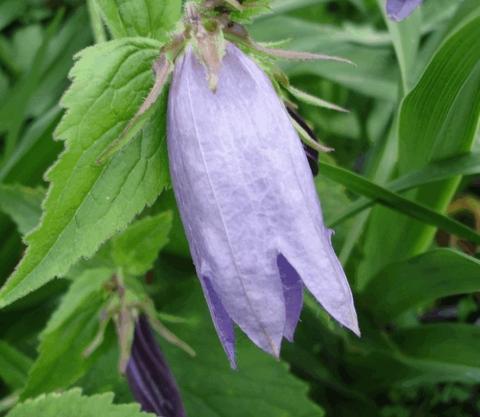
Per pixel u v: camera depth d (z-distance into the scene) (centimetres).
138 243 26
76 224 16
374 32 38
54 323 24
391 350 28
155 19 19
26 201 29
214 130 15
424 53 30
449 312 32
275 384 28
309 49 34
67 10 42
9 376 29
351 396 31
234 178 15
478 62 22
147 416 22
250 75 16
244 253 15
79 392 22
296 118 17
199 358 29
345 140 38
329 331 31
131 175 17
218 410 28
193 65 16
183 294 30
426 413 31
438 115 24
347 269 29
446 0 34
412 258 25
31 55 40
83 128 16
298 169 15
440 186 26
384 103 37
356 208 26
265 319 14
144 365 24
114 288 25
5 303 16
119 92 16
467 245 30
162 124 17
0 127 34
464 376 27
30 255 16
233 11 17
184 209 15
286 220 15
